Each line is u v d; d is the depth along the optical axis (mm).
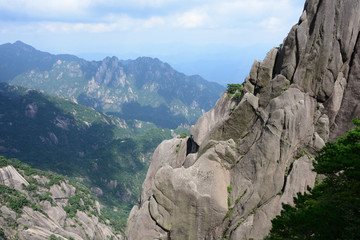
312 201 21328
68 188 175750
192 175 41875
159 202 41750
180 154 61875
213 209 38875
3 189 131625
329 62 36375
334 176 22266
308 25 38062
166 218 41375
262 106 41125
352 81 35969
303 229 18531
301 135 35344
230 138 43781
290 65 38906
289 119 35438
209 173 41094
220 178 40406
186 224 40281
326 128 35406
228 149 41219
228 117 43844
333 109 36062
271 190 35250
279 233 20453
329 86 36188
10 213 119188
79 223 148500
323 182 24141
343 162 20266
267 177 35656
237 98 54344
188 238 40000
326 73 36438
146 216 43594
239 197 38000
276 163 35562
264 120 38812
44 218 132250
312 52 36938
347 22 35656
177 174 42031
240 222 36000
